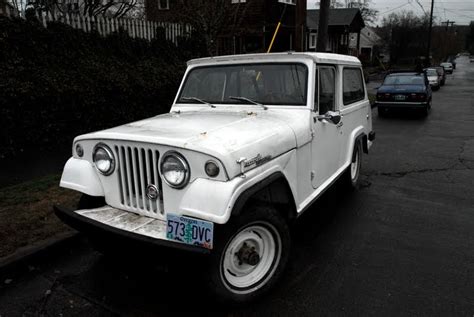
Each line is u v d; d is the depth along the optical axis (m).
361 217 4.59
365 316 2.77
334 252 3.72
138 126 3.12
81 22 8.45
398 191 5.55
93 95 7.23
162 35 10.25
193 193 2.45
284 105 3.62
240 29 13.71
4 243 3.64
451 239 3.98
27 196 4.75
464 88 26.97
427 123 12.05
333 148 4.27
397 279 3.23
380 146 8.77
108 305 2.95
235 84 3.91
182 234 2.46
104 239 2.77
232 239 2.69
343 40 40.12
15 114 6.08
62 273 3.40
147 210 2.83
